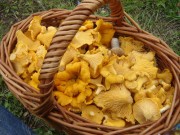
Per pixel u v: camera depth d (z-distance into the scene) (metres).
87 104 0.50
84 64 0.50
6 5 0.78
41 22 0.57
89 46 0.54
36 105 0.46
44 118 0.47
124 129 0.45
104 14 0.78
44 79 0.42
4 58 0.52
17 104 0.65
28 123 0.63
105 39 0.56
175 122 0.46
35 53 0.53
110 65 0.51
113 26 0.56
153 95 0.51
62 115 0.46
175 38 0.77
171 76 0.52
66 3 0.80
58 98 0.49
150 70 0.52
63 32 0.41
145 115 0.47
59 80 0.50
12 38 0.54
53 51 0.41
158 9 0.80
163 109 0.49
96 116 0.49
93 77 0.51
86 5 0.43
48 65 0.41
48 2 0.79
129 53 0.55
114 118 0.50
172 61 0.53
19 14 0.78
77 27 0.42
